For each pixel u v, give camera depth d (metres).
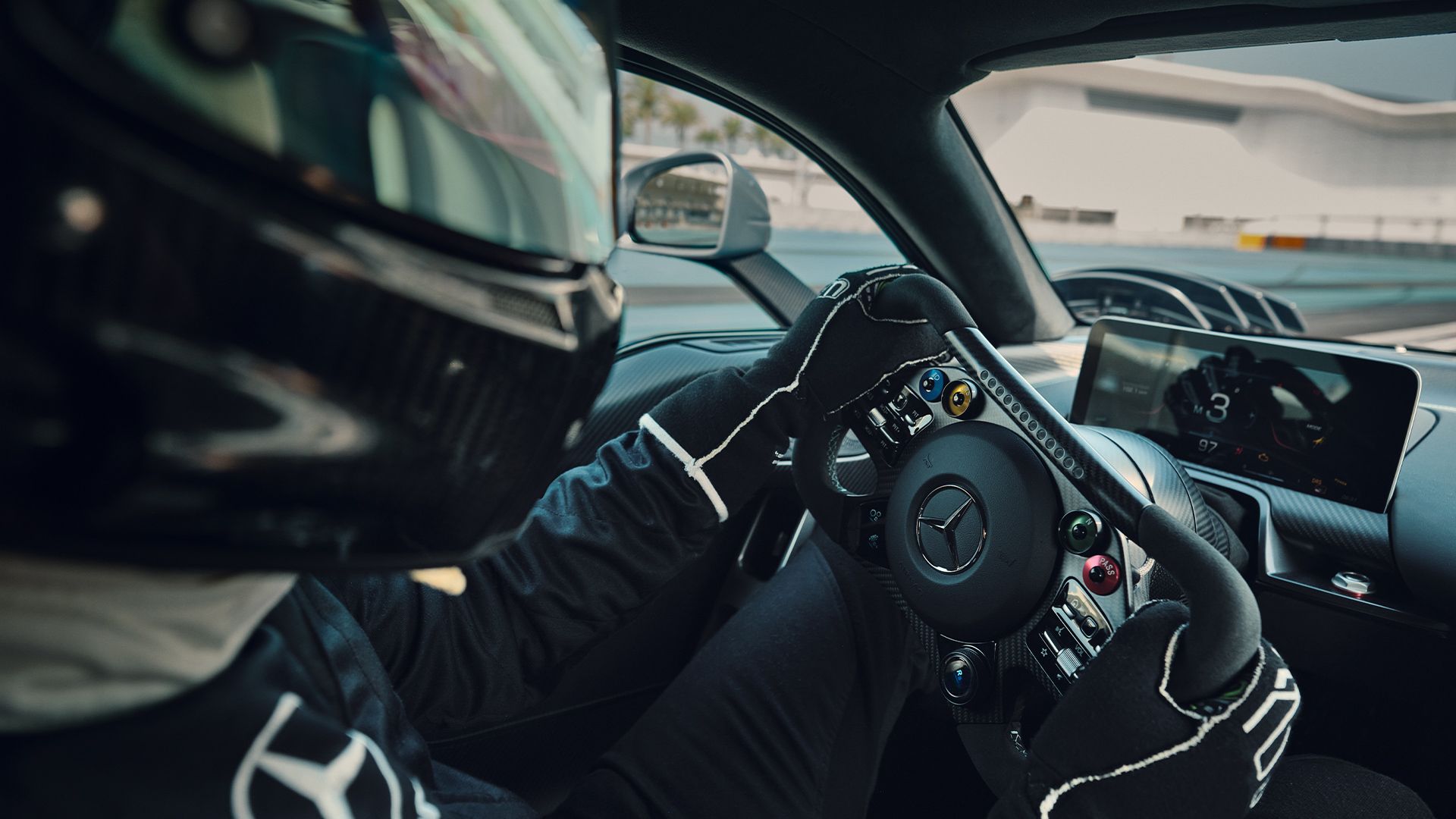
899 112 1.35
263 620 0.48
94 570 0.33
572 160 0.42
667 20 1.18
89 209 0.25
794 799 0.87
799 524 1.46
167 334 0.27
